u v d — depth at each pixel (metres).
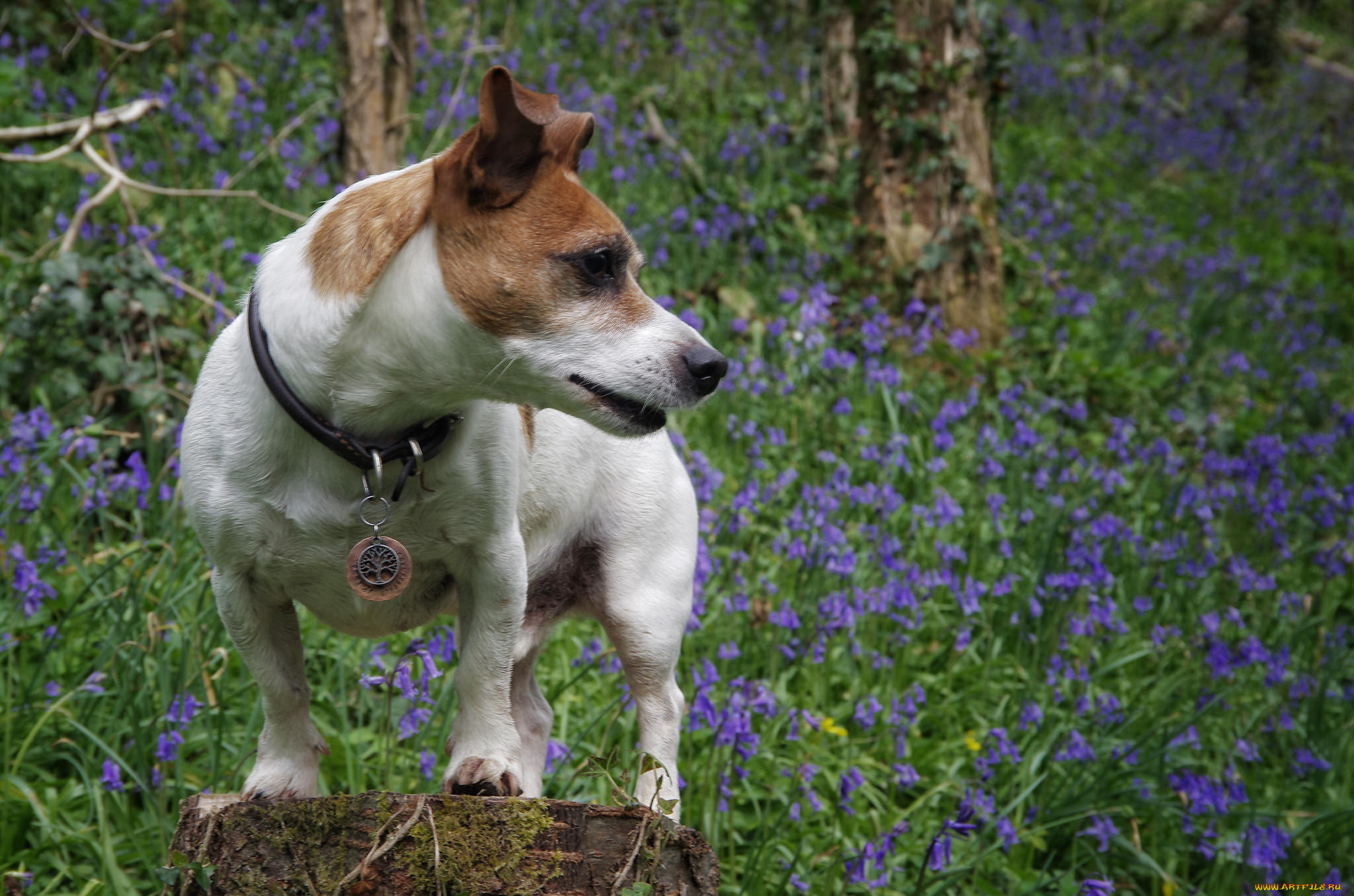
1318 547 6.50
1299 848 4.31
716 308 7.00
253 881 2.21
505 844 2.24
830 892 3.62
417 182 2.25
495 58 10.10
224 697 3.66
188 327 5.39
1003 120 12.47
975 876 3.84
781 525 5.25
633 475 3.20
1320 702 4.97
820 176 8.74
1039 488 5.88
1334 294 11.98
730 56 11.47
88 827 3.29
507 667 2.58
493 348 2.24
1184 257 10.84
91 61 8.37
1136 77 16.23
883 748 4.45
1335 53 21.64
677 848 2.32
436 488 2.40
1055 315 8.39
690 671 4.41
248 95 7.77
